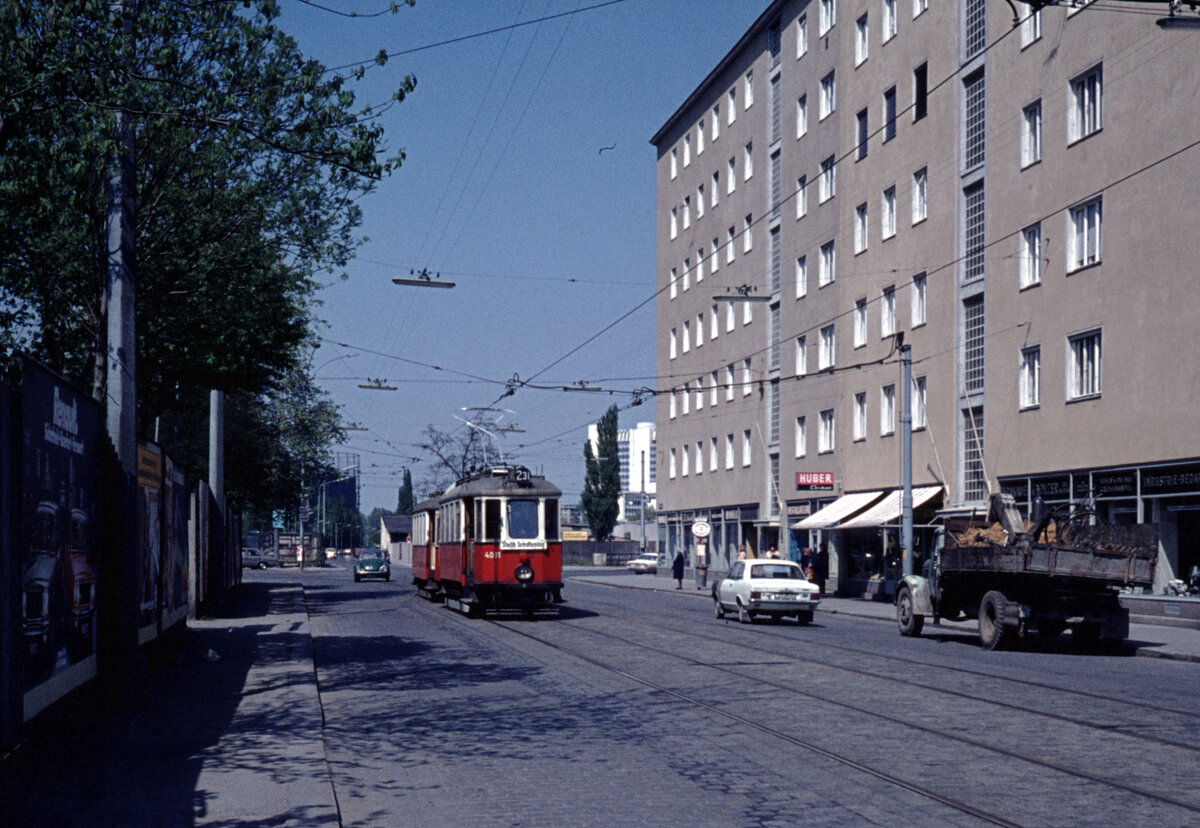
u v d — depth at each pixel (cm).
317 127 1291
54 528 1051
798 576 3017
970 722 1211
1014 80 3369
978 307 3581
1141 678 1689
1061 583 2192
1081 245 3073
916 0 3991
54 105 1245
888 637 2569
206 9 1304
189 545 2734
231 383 3161
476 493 2992
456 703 1388
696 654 2025
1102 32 2969
